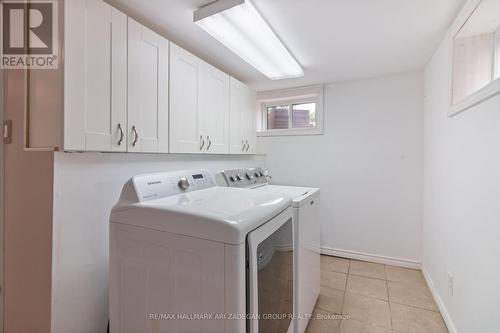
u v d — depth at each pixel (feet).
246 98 8.75
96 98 3.96
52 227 3.94
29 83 4.01
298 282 5.07
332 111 9.71
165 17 5.06
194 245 3.16
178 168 6.61
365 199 9.32
